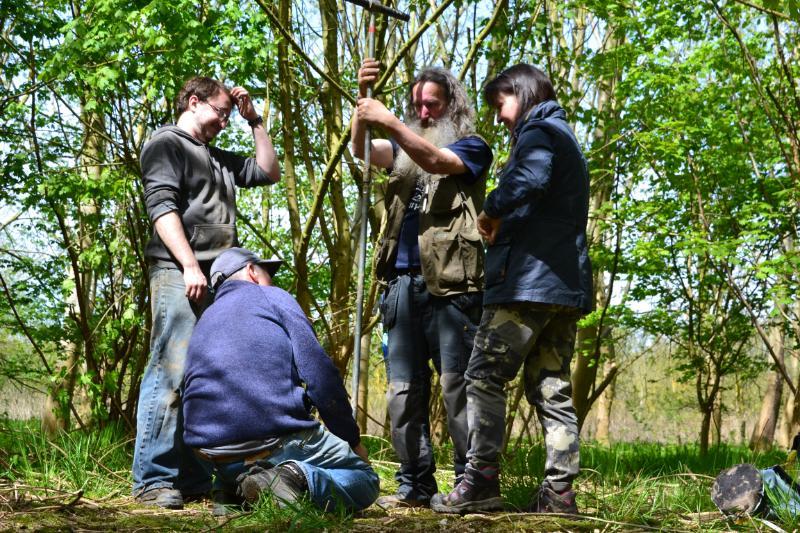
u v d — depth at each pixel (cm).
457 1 596
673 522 287
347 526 260
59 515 272
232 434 277
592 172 790
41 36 612
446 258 309
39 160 599
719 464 624
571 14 681
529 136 282
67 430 611
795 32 725
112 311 629
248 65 512
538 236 283
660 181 822
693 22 758
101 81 493
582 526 271
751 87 779
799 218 812
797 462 321
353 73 718
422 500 322
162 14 485
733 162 817
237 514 274
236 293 297
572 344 301
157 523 266
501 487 354
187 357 293
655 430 2153
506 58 644
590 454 677
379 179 589
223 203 352
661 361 1487
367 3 331
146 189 337
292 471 273
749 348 1091
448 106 325
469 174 313
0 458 360
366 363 775
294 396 282
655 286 927
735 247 723
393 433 325
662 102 778
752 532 271
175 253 328
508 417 698
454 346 314
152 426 326
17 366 831
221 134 820
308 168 621
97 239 629
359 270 329
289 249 936
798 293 716
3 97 606
